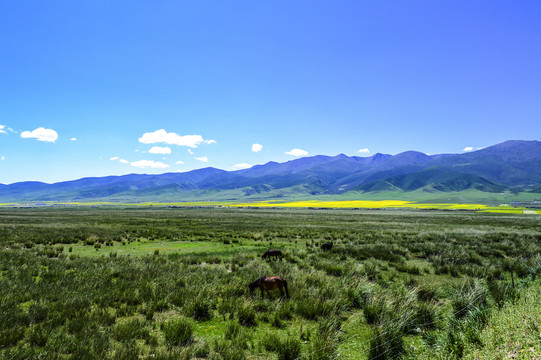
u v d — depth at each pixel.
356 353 6.86
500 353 5.26
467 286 10.62
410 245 23.66
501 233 31.08
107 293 10.72
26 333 7.48
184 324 7.93
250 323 8.88
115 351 6.75
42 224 47.00
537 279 10.81
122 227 43.50
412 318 8.39
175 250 24.44
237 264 17.94
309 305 9.62
